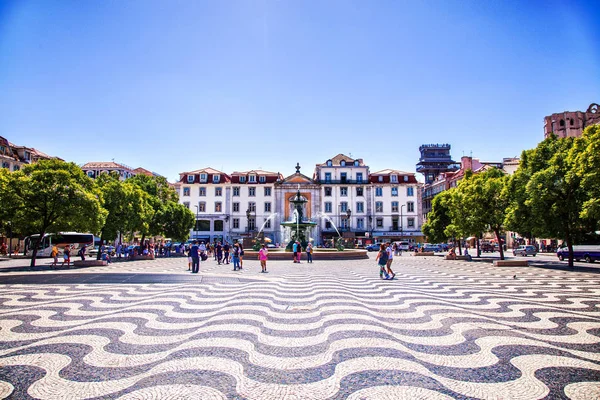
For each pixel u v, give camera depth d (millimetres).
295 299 10383
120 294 11383
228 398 4160
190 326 7336
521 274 17984
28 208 21594
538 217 22000
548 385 4539
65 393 4289
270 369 5059
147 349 5906
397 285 13438
